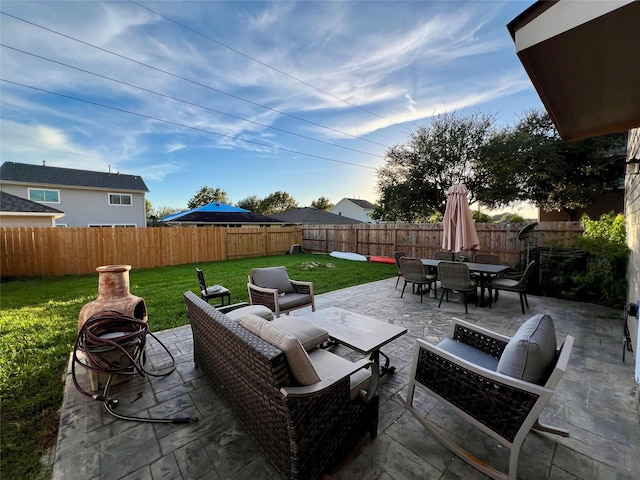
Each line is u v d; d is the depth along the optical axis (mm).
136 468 1625
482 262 5730
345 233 11820
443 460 1676
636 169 3336
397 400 2264
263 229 12281
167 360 2912
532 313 4410
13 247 7512
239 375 1689
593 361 2852
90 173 16719
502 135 11961
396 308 4719
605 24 1258
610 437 1846
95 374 2336
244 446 1786
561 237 6156
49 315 4340
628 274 4320
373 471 1596
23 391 2371
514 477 1468
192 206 33062
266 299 3648
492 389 1551
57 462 1666
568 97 2055
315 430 1426
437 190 13570
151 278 7211
